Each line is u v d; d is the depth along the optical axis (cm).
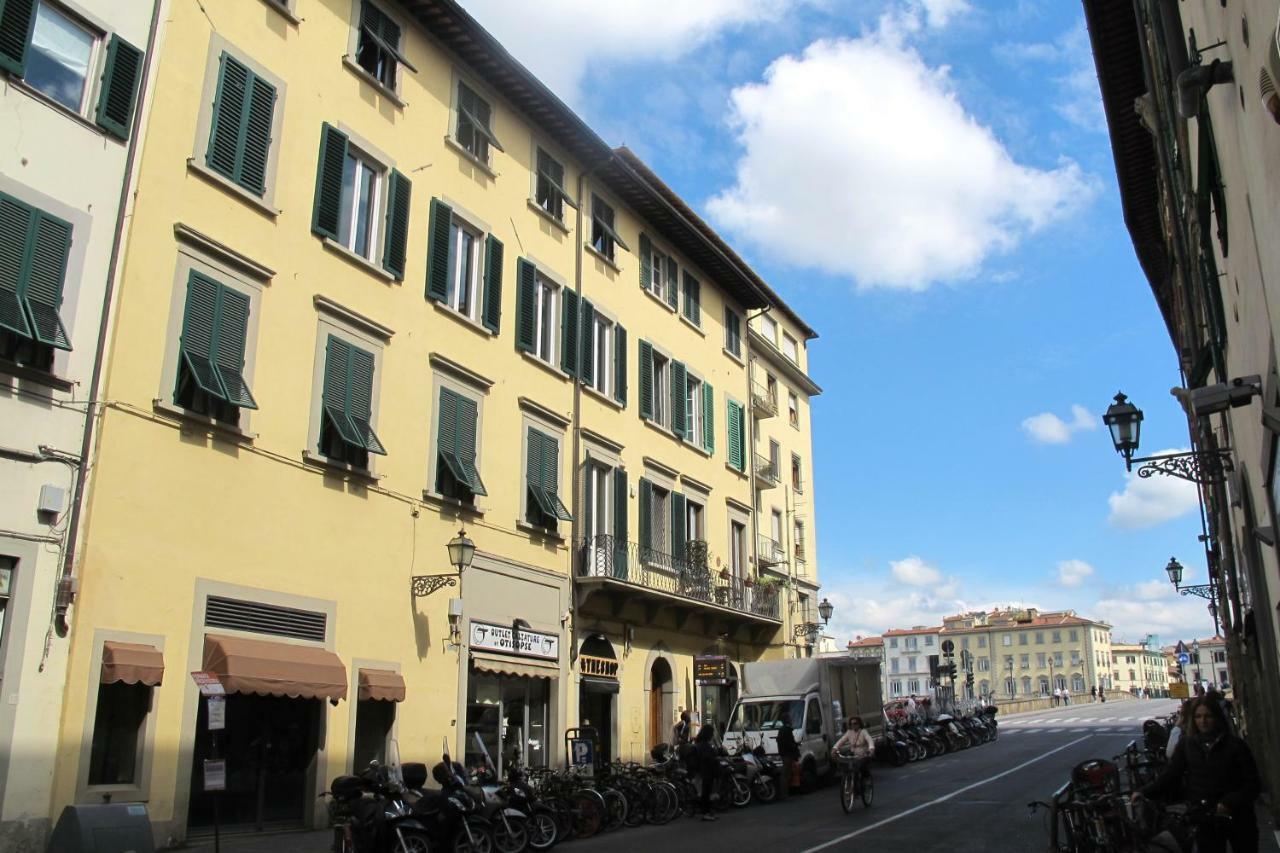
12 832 1133
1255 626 1499
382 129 1862
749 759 1977
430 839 1187
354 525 1673
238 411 1497
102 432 1298
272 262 1587
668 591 2552
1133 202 2291
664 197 2805
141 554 1325
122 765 1288
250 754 1462
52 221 1273
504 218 2175
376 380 1759
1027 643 14462
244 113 1570
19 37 1266
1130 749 1731
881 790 2080
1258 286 795
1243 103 732
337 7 1797
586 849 1377
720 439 3083
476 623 1916
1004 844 1270
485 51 2083
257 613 1477
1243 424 1085
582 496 2319
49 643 1203
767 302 3372
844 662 2542
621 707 2361
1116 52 1856
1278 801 1373
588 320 2439
